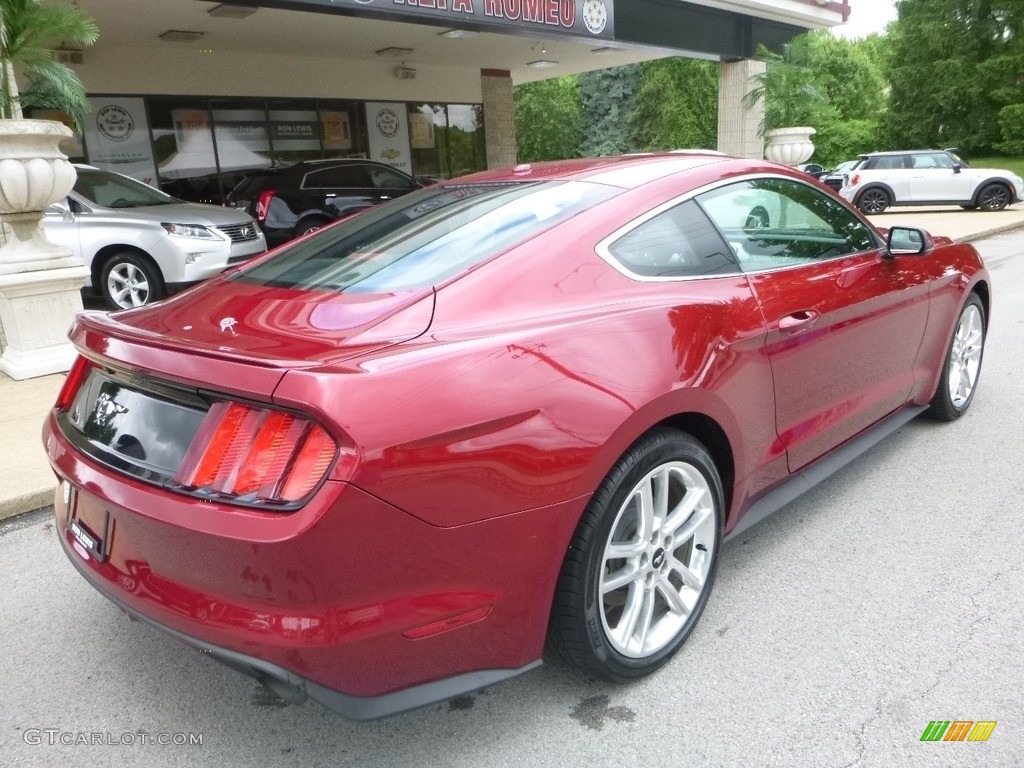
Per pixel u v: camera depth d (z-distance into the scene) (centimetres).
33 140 577
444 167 1747
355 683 184
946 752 208
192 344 197
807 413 306
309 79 1499
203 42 1290
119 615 293
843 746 212
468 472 188
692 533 252
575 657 225
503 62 1673
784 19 1606
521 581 202
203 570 184
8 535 362
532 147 4397
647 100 4116
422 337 203
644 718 227
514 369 200
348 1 920
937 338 405
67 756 219
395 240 265
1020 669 241
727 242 283
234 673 257
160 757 219
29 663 263
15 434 467
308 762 215
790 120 1611
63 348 615
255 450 178
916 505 356
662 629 248
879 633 262
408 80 1642
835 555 315
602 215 253
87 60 1240
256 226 956
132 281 842
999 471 388
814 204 335
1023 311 759
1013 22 3450
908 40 3700
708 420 256
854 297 321
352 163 1234
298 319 218
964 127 3606
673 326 240
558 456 201
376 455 174
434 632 191
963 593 284
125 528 200
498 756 215
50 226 812
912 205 1920
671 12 1384
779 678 242
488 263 231
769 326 273
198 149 1388
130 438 207
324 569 174
